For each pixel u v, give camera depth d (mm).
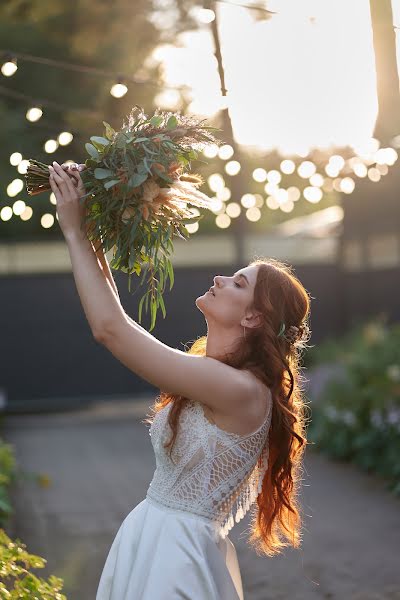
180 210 3168
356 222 19328
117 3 13609
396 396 11391
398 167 16844
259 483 3156
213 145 3166
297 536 3379
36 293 19500
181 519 2963
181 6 11930
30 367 19469
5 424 17141
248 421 2994
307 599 5879
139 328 3152
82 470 11523
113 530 7961
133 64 17484
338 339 19297
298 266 20391
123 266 3152
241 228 20219
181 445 2988
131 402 20016
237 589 3100
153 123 3084
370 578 6320
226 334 3141
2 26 19922
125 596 2980
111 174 2971
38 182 3088
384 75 5926
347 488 9875
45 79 19906
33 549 7258
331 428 12305
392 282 17750
